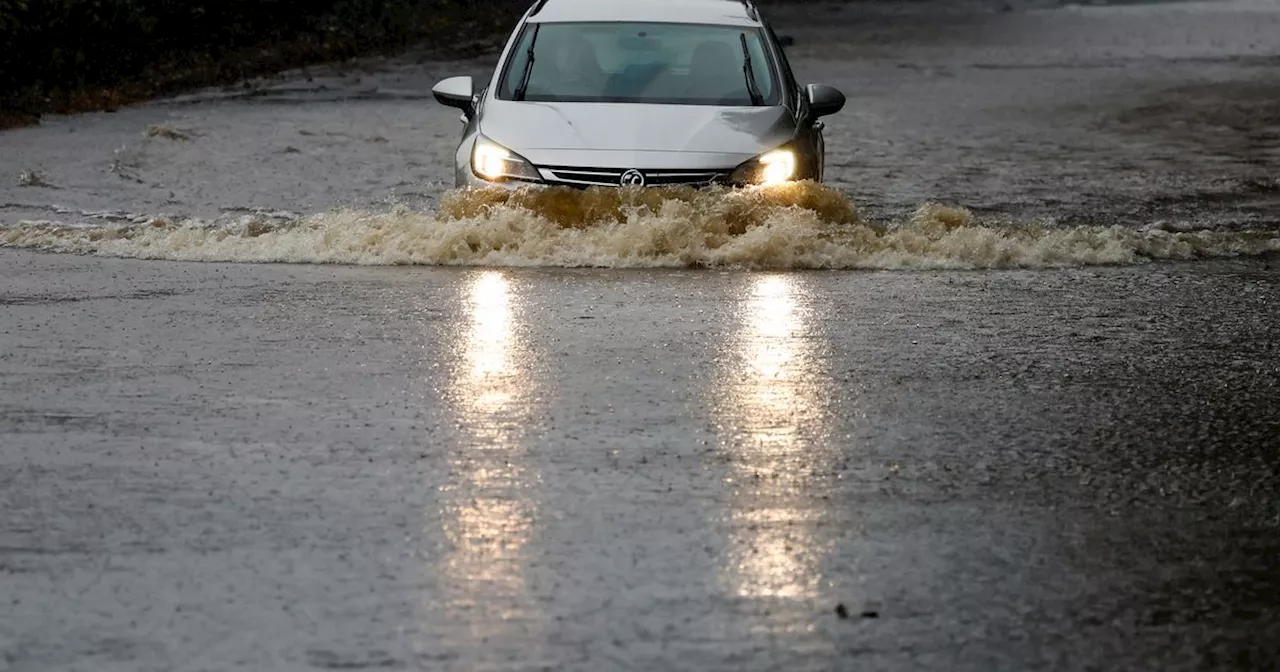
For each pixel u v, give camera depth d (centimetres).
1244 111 6944
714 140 3541
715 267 3344
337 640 1345
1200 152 5641
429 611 1408
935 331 2664
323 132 6019
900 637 1363
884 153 5569
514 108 3681
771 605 1430
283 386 2225
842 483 1795
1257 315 2862
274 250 3497
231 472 1812
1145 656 1335
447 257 3394
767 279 3189
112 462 1853
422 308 2831
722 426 2028
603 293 3002
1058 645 1353
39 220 4012
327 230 3575
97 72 7712
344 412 2080
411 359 2405
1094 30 12150
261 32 9725
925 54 10062
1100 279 3247
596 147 3503
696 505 1706
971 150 5669
